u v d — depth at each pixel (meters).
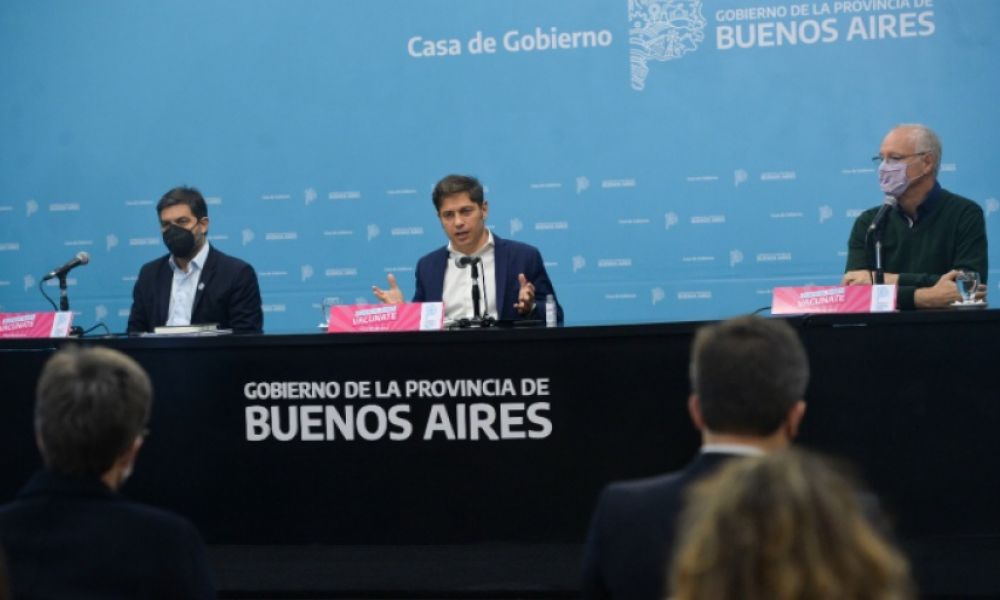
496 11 12.51
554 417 6.20
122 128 13.08
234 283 9.45
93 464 3.70
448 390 6.28
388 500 6.34
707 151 12.22
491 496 6.26
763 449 3.51
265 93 12.88
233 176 12.94
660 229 12.31
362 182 12.77
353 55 12.75
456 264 8.39
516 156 12.53
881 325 5.97
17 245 13.23
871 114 11.96
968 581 5.93
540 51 12.46
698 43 12.20
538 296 9.00
